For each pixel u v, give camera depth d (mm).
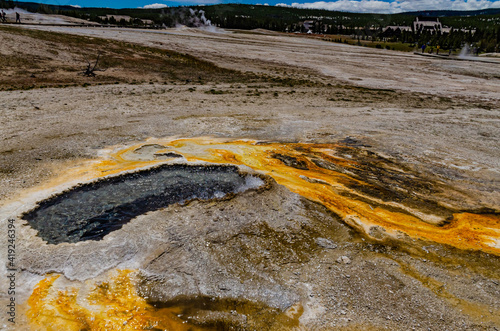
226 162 9945
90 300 5047
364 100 20422
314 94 21594
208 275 5680
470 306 5359
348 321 4973
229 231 6816
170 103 17016
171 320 4887
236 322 4895
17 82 18922
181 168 9422
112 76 22891
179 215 7141
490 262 6445
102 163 9383
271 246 6543
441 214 8039
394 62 36531
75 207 7211
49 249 5812
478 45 52688
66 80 20734
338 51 43188
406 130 14211
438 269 6191
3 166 8664
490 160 11148
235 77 26391
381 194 8867
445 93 23344
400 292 5586
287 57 35969
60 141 10820
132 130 12445
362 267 6141
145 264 5766
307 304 5258
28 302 4922
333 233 7125
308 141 12523
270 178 9031
